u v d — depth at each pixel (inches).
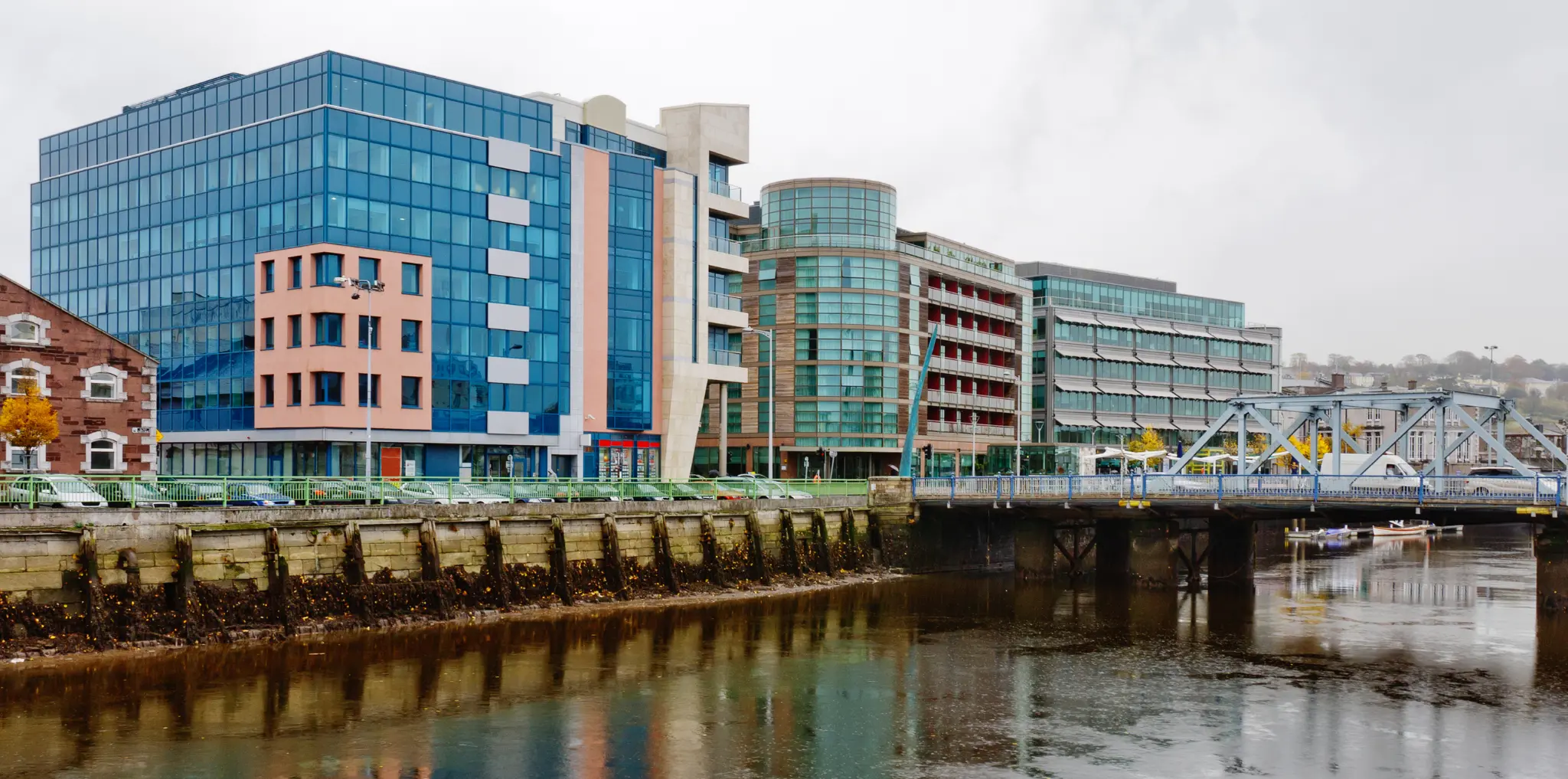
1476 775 1301.7
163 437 3129.9
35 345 2301.9
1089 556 3440.0
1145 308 6614.2
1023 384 5782.5
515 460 3115.2
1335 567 3582.7
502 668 1740.9
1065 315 6063.0
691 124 3742.6
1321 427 7204.7
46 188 3609.7
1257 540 4345.5
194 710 1438.2
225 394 2965.1
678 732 1423.5
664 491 2677.2
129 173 3299.7
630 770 1267.2
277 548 1914.4
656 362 3489.2
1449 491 2343.8
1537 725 1514.5
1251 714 1560.0
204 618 1825.8
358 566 2006.6
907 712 1546.5
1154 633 2204.7
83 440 2358.5
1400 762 1346.0
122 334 3297.2
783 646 1993.1
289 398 2790.4
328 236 2733.8
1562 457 2428.6
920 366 4940.9
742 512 2751.0
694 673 1753.2
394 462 2854.3
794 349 4690.0
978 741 1411.2
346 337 2746.1
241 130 2952.8
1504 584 3078.2
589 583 2388.0
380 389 2800.2
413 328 2878.9
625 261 3408.0
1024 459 5625.0
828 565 2925.7
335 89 2851.9
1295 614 2459.4
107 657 1681.8
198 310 3053.6
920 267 4977.9
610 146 3622.0
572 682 1664.6
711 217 3838.6
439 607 2098.9
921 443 4943.4
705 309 3663.9
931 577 3085.6
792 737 1413.6
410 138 2901.1
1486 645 2080.5
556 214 3218.5
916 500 3174.2
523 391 3110.2
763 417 4736.7
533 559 2314.2
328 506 2009.1
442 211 2952.8
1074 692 1684.3
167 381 3132.4
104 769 1207.6
